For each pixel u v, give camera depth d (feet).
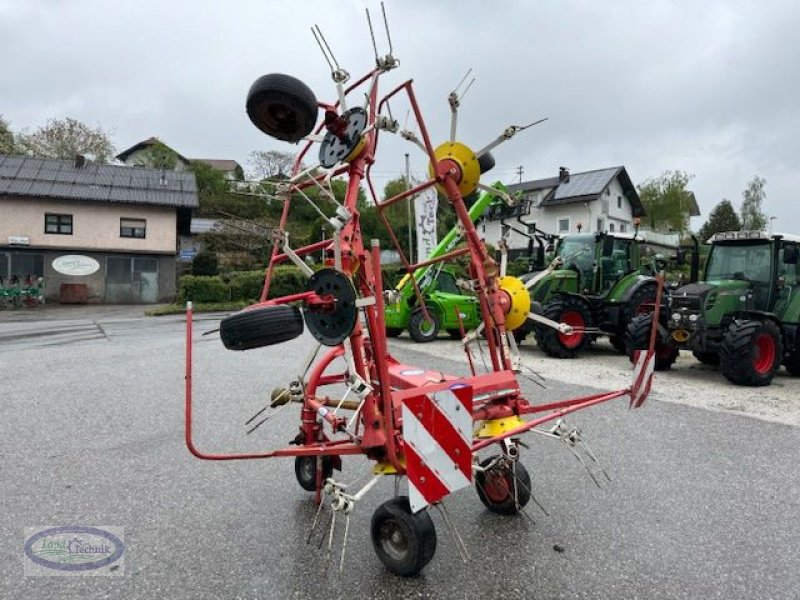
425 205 25.53
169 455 14.88
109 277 85.20
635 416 18.93
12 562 9.53
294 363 29.32
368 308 9.02
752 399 21.97
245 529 10.71
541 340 32.91
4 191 79.97
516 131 11.49
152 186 91.40
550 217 115.75
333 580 8.93
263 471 13.75
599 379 25.62
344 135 9.91
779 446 15.85
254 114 9.25
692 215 170.50
